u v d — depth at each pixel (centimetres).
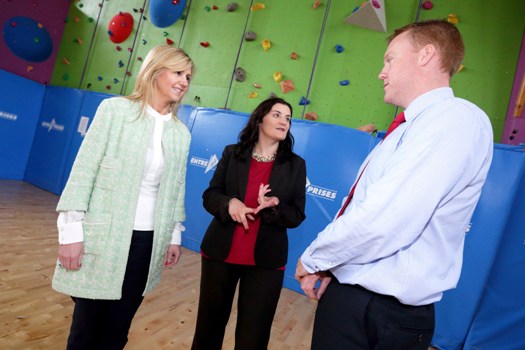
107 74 561
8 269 229
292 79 412
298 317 251
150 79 114
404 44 87
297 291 313
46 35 594
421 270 71
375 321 72
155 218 114
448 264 74
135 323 194
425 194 66
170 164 119
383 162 80
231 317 227
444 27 83
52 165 542
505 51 318
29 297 198
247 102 436
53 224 360
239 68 442
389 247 68
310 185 323
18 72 570
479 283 230
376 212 67
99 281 103
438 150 67
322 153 324
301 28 415
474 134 70
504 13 324
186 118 415
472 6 337
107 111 106
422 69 84
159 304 226
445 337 237
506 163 235
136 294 115
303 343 209
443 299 240
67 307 196
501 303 222
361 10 358
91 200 103
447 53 82
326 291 82
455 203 71
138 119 110
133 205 108
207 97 462
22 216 366
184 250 375
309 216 319
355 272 76
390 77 89
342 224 71
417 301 71
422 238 72
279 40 426
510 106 308
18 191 487
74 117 534
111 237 104
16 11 558
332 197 313
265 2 442
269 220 126
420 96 81
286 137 139
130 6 555
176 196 129
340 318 76
